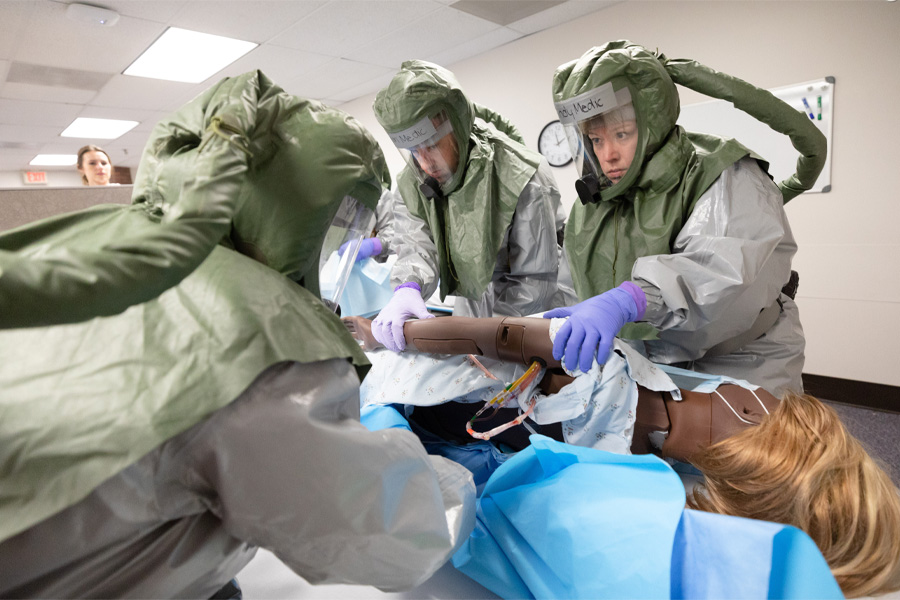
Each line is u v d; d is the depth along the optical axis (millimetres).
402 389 1032
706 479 676
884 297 2668
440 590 725
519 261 1658
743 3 2885
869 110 2582
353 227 659
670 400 899
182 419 398
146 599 453
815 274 2857
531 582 645
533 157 1576
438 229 1624
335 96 5180
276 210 509
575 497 653
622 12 3355
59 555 415
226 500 427
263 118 497
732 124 3035
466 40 3816
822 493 556
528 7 3334
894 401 2691
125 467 386
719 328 1101
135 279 334
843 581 518
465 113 1370
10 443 398
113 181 7926
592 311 939
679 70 1190
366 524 468
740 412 854
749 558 503
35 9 2791
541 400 932
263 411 426
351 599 708
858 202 2676
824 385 2906
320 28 3373
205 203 388
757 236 1092
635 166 1207
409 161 1495
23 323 302
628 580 546
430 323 1059
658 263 1063
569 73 1238
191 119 491
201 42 3471
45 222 403
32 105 4574
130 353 430
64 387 418
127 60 3668
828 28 2641
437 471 659
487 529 733
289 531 442
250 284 465
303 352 453
